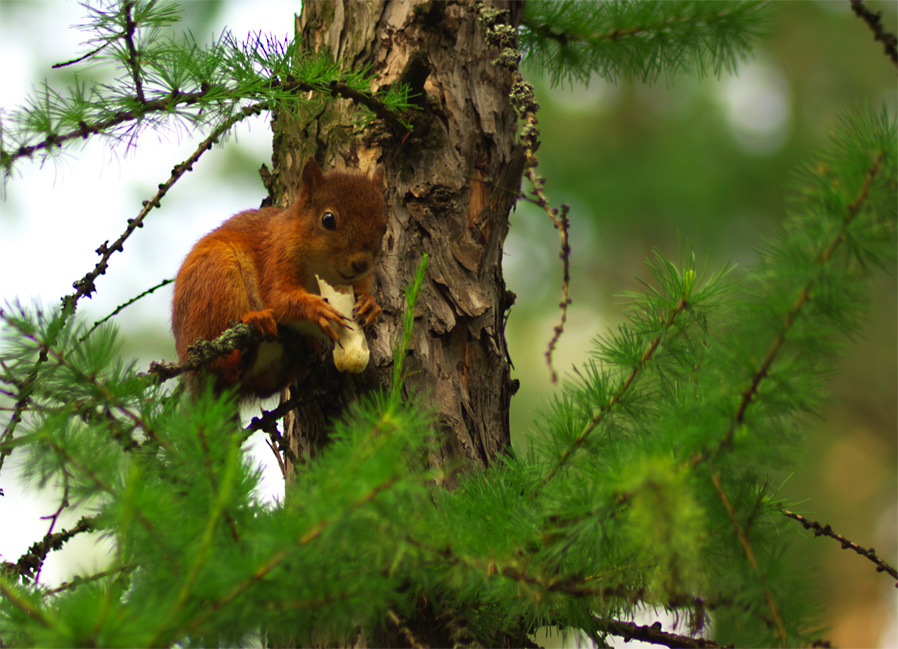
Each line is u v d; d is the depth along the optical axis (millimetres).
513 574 4094
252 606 3375
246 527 3736
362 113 7078
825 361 3842
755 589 3904
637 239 21172
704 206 20297
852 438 19047
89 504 4070
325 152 7422
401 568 4031
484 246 6762
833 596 17156
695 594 4113
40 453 3967
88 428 4191
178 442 4051
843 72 21500
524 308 20578
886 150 3592
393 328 6426
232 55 6023
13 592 3809
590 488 4230
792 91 21828
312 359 6945
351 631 5062
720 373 4254
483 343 6586
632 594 4285
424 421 4047
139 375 4770
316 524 3357
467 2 7062
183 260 7773
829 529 5199
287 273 7055
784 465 3869
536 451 5215
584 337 20391
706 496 4027
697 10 8914
